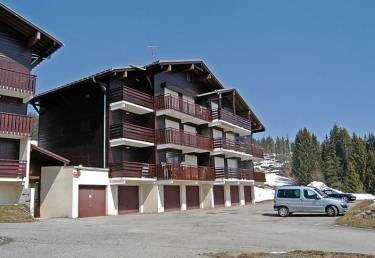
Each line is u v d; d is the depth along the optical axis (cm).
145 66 3306
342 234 1572
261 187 5716
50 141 3447
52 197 2672
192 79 3931
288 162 13088
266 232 1622
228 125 4156
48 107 3550
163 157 3381
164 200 3328
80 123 3250
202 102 4059
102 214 2859
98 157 3066
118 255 995
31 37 2623
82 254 1005
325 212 2427
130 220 2270
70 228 1686
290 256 1007
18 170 2380
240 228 1775
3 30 2559
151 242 1255
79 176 2694
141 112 3309
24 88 2506
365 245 1273
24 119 2477
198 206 3828
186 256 996
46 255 985
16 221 2047
